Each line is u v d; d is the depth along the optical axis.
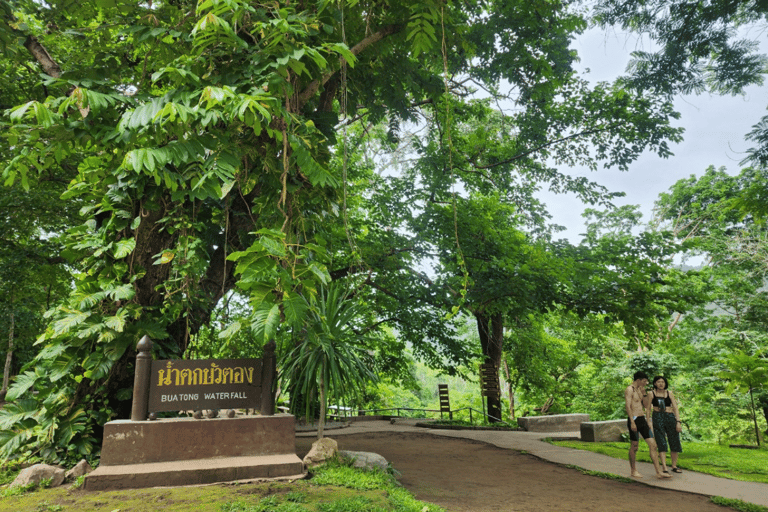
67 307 5.62
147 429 5.31
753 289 22.56
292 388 6.55
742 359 14.16
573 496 5.86
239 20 5.38
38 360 5.84
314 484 5.17
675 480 6.85
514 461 8.48
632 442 7.12
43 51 6.95
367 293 14.73
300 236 6.25
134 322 6.06
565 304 14.31
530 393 25.75
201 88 4.91
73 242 6.23
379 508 4.36
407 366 19.12
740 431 19.02
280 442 5.82
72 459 5.46
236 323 4.88
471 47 8.88
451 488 6.17
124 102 5.19
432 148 15.21
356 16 7.74
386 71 10.19
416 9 6.12
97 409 5.88
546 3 10.71
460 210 14.56
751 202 4.60
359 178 16.33
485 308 14.87
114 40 6.70
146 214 6.21
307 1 6.32
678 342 19.41
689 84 5.88
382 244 14.13
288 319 3.72
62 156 5.20
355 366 6.44
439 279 15.27
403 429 13.83
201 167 5.02
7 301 15.56
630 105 14.43
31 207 11.62
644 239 14.60
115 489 4.81
